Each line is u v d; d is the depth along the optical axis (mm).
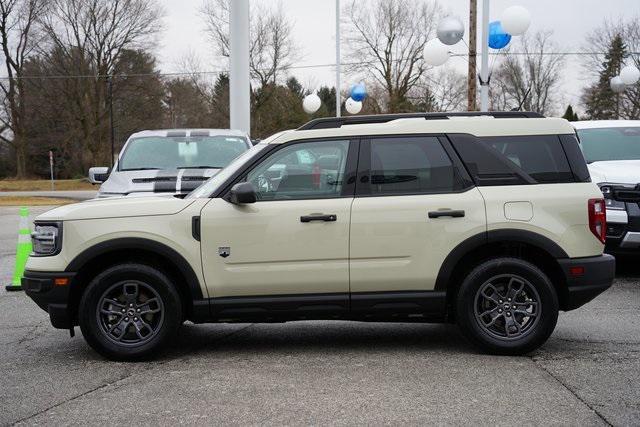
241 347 6148
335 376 5172
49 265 5613
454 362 5516
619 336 6324
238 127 16938
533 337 5586
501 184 5699
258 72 53312
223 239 5570
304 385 4953
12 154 64625
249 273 5582
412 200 5621
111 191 8703
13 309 7934
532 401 4535
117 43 55688
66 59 55250
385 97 51094
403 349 5977
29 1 54312
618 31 56625
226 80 57500
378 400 4594
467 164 5715
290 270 5586
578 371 5215
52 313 5648
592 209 5648
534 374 5148
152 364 5598
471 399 4586
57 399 4723
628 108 56688
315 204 5613
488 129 5777
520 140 5773
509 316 5637
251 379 5125
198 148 10016
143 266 5594
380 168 5719
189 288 5617
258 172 5734
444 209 5594
